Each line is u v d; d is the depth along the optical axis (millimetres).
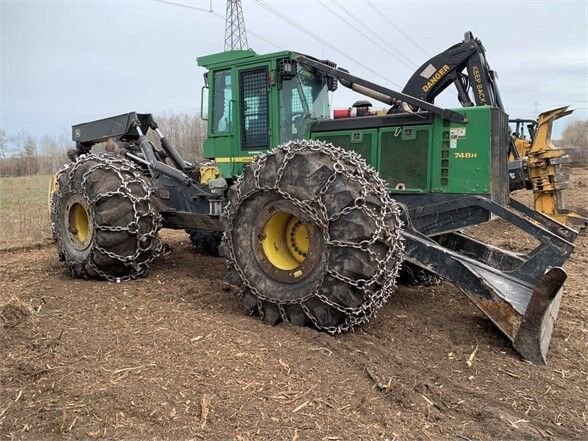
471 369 3195
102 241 4996
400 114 5203
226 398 2697
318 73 5512
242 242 3980
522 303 3588
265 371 2994
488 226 9711
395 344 3535
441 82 6875
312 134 5477
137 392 2740
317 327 3627
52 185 7648
